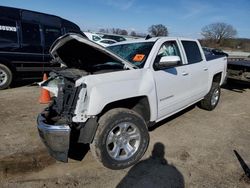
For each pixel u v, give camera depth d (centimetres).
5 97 693
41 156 369
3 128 467
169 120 534
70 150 388
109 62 391
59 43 341
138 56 404
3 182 308
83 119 305
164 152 390
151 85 372
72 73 342
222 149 406
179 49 469
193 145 418
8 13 770
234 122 542
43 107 602
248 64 862
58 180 315
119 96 327
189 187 304
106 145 321
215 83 615
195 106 653
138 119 346
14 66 789
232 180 320
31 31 814
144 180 317
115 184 309
